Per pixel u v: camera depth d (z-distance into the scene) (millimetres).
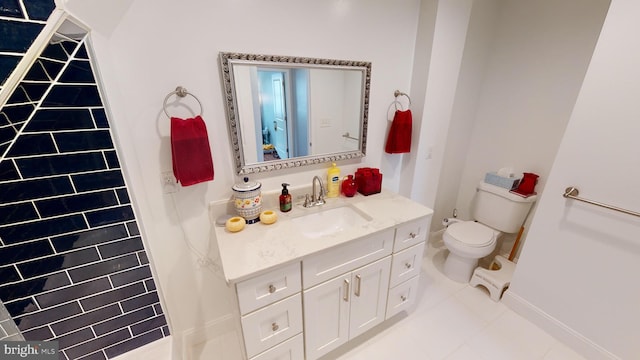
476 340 1520
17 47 669
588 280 1334
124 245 996
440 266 2182
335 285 1204
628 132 1102
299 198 1492
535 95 1797
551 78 1700
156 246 1212
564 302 1452
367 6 1394
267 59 1191
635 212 1121
